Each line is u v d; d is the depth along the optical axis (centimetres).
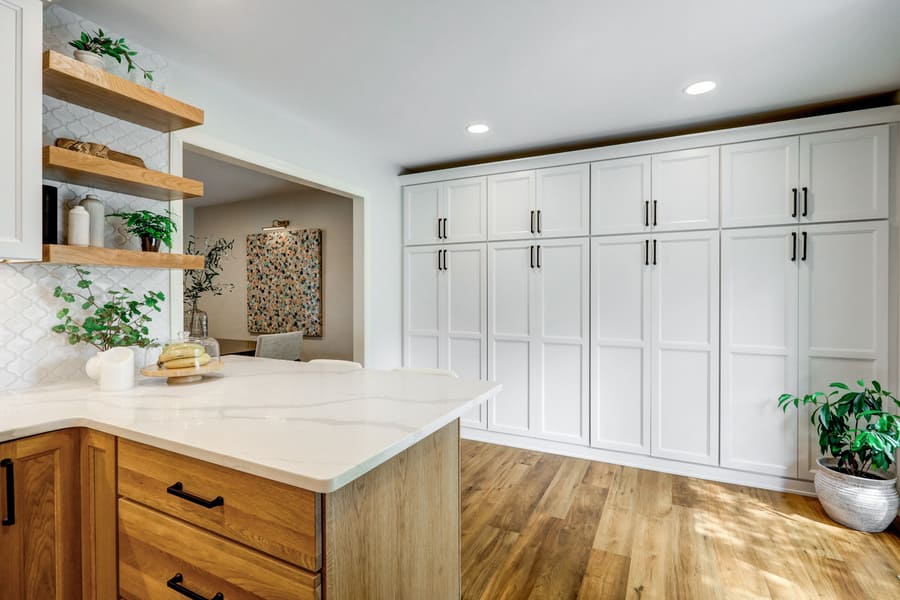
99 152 164
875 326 238
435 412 126
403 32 182
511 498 253
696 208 279
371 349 344
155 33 183
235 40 188
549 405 324
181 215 207
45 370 164
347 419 118
